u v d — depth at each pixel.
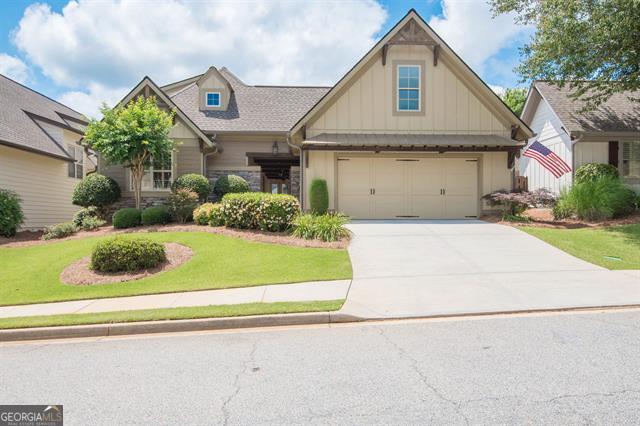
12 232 13.47
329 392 3.53
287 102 19.33
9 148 14.90
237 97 19.27
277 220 11.59
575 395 3.36
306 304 6.19
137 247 8.82
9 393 3.73
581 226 12.87
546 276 7.71
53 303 7.02
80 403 3.48
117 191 14.76
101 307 6.58
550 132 18.75
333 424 2.99
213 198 16.05
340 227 11.31
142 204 15.49
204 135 15.52
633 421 2.95
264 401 3.40
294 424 3.01
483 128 15.14
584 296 6.43
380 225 13.31
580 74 13.34
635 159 16.70
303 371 4.02
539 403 3.23
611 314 5.70
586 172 15.82
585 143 16.78
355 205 15.07
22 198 15.67
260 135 17.14
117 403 3.46
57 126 18.97
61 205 18.42
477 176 15.23
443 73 15.11
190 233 11.55
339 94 14.93
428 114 15.07
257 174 16.75
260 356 4.48
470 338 4.85
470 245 10.36
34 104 19.23
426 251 9.81
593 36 12.12
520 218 13.78
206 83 18.27
